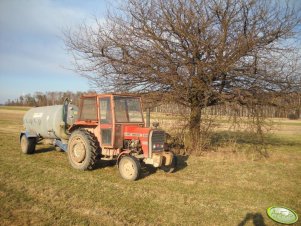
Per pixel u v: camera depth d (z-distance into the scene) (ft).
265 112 43.52
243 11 39.88
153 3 41.65
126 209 22.17
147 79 42.93
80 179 29.27
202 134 44.09
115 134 31.78
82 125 35.63
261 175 33.94
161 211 22.13
